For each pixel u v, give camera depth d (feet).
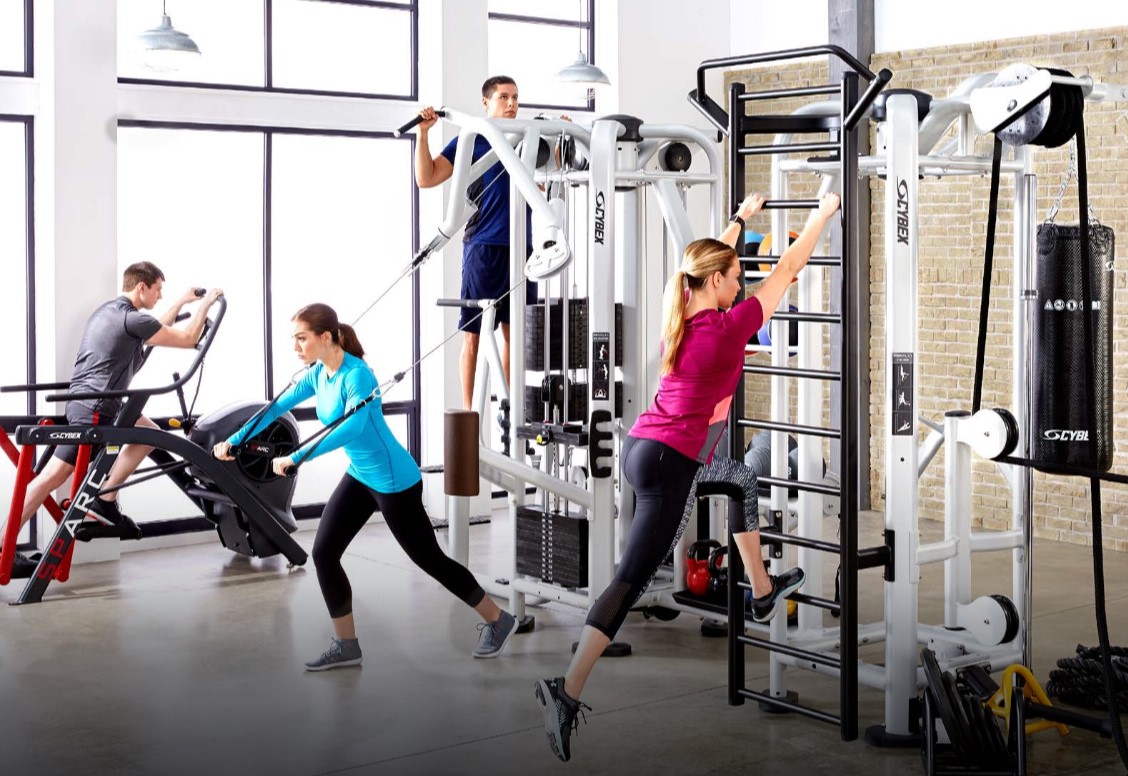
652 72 30.89
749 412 31.24
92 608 20.86
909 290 14.42
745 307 14.20
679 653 18.43
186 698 16.39
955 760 13.85
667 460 14.14
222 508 23.86
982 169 15.79
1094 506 12.10
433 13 27.73
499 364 20.71
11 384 24.26
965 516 16.79
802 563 17.19
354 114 27.20
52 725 15.40
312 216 27.12
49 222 23.48
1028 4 25.73
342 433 16.20
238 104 25.81
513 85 22.24
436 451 28.43
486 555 25.13
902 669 14.65
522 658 18.10
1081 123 11.93
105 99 23.72
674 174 18.89
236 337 26.48
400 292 28.37
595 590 18.57
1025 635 16.38
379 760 14.26
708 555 19.03
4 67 23.66
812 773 13.79
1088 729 14.43
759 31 31.32
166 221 25.45
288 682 17.03
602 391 18.26
